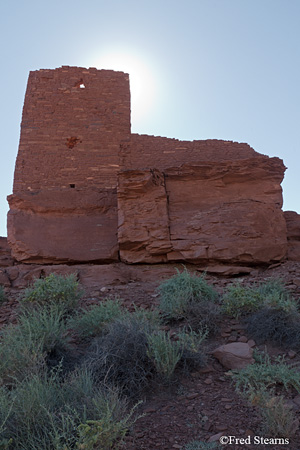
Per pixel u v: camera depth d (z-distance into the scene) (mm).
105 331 6980
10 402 4355
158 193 13711
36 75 16703
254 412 4859
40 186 15102
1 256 13695
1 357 5707
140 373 5613
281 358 6367
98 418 4344
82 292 9656
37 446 3875
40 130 15820
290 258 13516
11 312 9016
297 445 4273
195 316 7660
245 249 12977
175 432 4547
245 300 7961
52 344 6305
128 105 16688
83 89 16672
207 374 5992
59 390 4875
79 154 15664
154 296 9836
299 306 8172
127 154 15844
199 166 14344
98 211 14383
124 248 13289
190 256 12898
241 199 13898
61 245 13453
